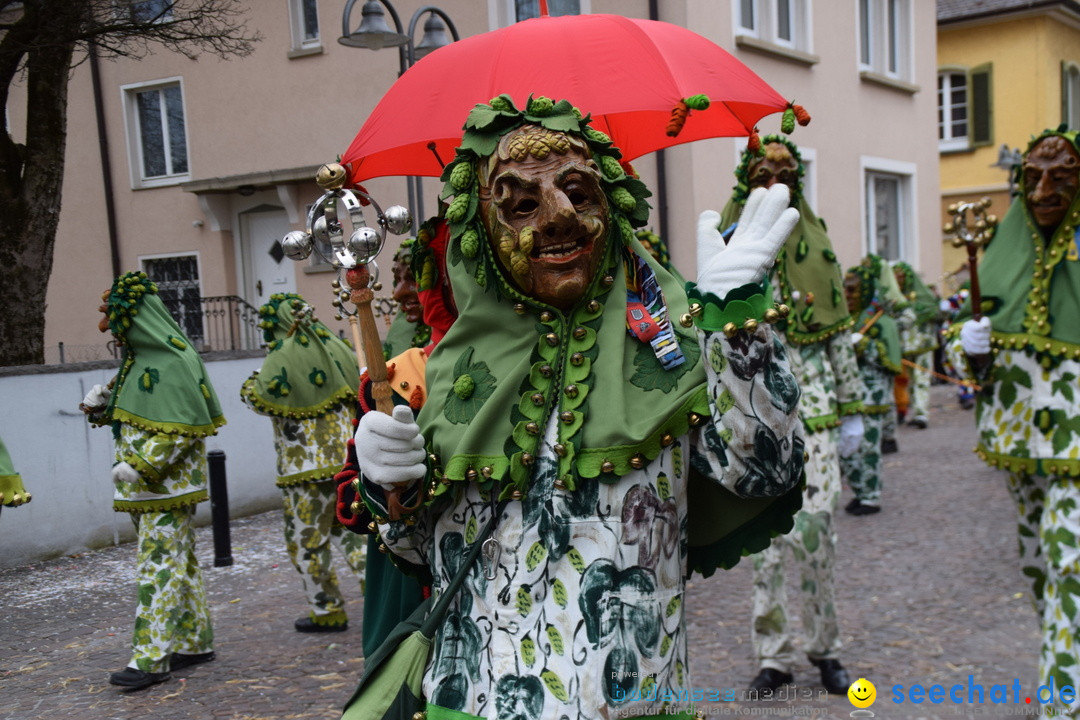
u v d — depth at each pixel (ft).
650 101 7.64
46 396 25.72
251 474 31.07
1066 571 11.28
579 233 6.21
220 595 21.35
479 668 6.30
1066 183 11.57
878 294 29.53
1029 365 11.85
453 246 6.66
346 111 42.98
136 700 14.98
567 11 37.65
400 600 7.90
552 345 6.39
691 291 6.11
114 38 33.78
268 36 44.11
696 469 6.60
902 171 50.55
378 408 6.36
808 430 13.60
